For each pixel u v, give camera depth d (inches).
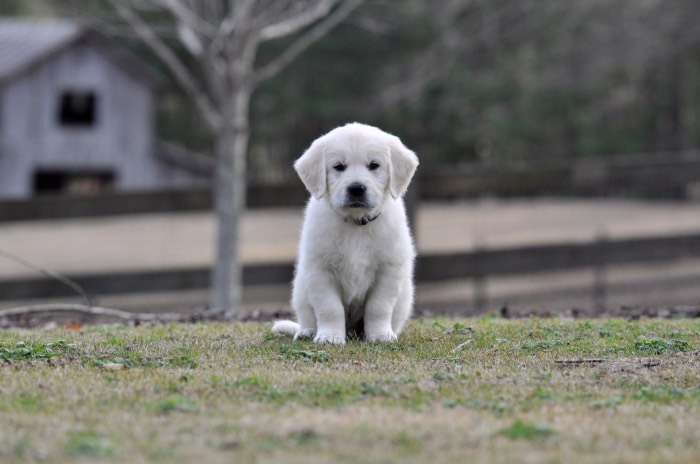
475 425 198.7
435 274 618.8
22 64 1175.0
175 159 1259.2
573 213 749.3
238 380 239.6
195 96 648.4
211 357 277.6
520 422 194.9
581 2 1343.5
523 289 674.2
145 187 1248.8
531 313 447.8
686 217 779.4
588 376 250.4
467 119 1462.8
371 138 297.6
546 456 177.5
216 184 637.9
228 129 634.8
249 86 646.5
